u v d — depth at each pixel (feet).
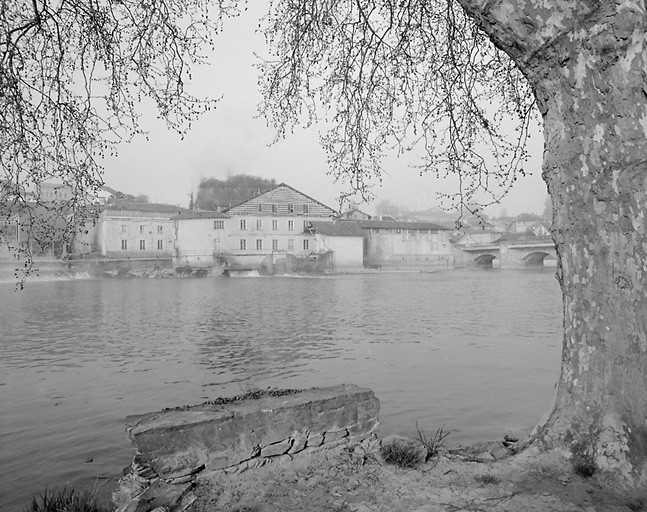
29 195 24.63
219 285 158.71
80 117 24.47
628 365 12.60
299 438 14.21
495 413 31.32
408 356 49.47
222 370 44.55
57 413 32.45
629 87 11.80
